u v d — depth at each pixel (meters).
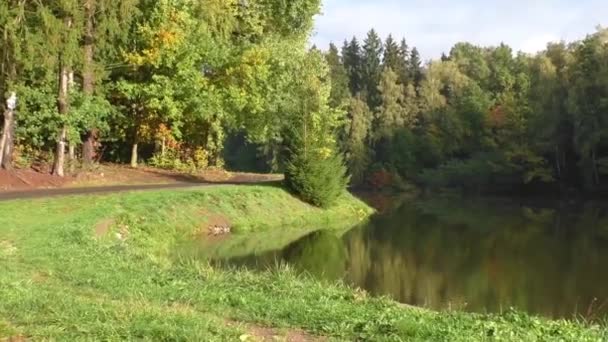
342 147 79.50
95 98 30.22
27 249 14.27
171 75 34.06
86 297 9.84
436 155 79.44
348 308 10.30
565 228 34.19
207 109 34.62
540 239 29.38
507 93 72.81
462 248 26.22
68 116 28.27
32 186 26.70
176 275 12.75
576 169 61.53
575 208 48.97
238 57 36.00
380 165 80.44
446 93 90.88
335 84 81.00
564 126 61.16
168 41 32.69
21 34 25.53
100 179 30.95
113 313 8.41
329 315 9.55
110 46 29.72
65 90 28.25
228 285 11.99
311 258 22.45
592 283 19.23
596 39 60.28
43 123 28.67
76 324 7.78
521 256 24.23
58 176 28.78
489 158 67.94
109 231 20.02
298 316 9.45
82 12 27.11
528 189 64.81
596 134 56.91
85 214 20.94
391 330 8.91
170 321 8.23
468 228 33.69
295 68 39.19
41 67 26.91
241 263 20.09
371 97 94.69
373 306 11.00
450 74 91.06
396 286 18.31
